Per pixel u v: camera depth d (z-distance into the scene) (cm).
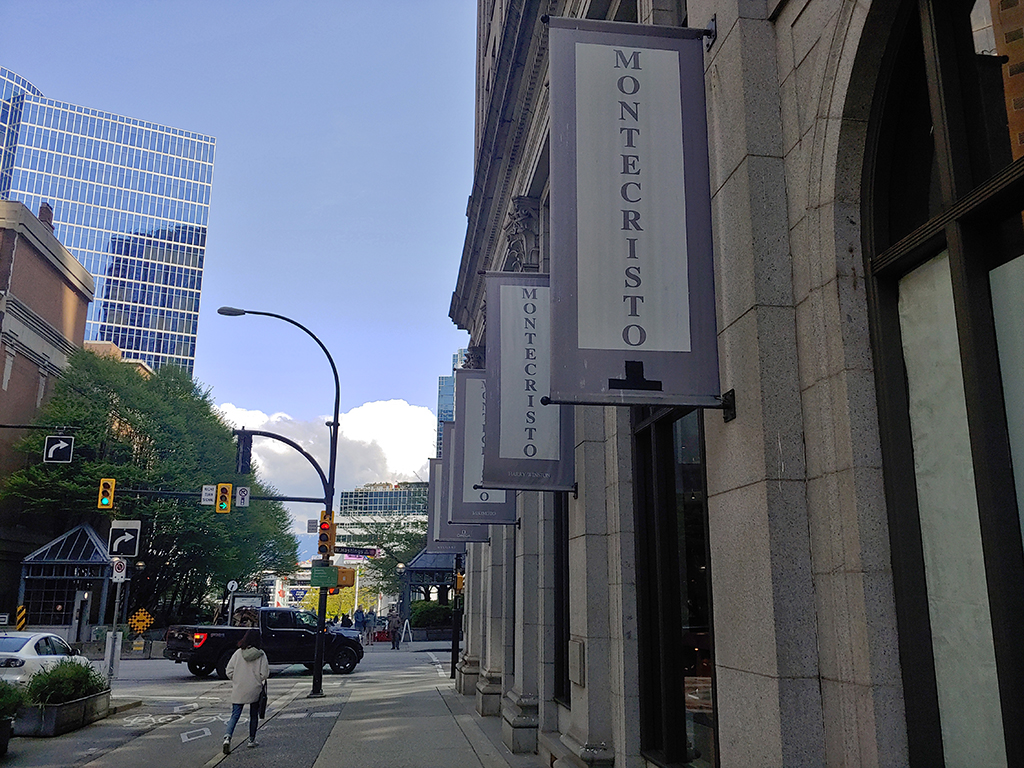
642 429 800
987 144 403
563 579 1103
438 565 4600
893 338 454
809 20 519
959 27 423
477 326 2062
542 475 951
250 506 4891
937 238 416
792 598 470
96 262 13712
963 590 395
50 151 13838
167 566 4738
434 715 1461
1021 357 368
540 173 1290
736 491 521
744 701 498
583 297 532
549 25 571
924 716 406
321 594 1870
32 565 3806
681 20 788
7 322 4434
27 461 4519
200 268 14625
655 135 564
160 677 2334
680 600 708
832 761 446
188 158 15075
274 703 1666
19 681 1409
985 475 371
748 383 514
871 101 474
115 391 4403
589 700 823
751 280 517
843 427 455
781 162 540
